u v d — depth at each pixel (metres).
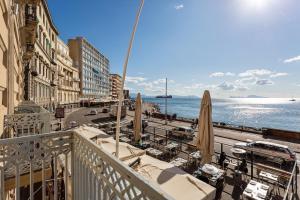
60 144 2.92
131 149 6.84
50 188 6.87
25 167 4.18
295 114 96.19
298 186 8.35
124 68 5.14
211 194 4.23
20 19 13.27
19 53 13.21
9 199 5.74
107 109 44.47
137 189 1.45
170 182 4.51
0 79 6.43
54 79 38.97
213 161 10.74
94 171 2.17
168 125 26.34
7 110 7.51
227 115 87.75
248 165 11.05
